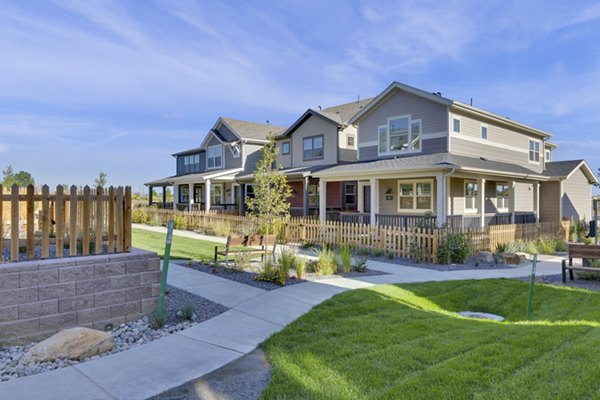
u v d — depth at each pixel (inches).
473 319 240.2
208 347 187.3
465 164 565.9
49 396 139.3
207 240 655.1
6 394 140.3
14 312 191.9
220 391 143.6
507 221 751.1
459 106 656.4
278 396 134.2
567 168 909.2
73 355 175.0
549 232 695.1
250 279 336.8
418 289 319.3
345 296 280.8
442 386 137.6
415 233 480.7
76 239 230.4
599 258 362.6
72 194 222.1
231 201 1168.8
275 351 177.9
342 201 912.3
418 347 177.3
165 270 223.3
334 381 144.9
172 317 233.6
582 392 131.3
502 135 783.1
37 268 199.0
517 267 441.7
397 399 129.7
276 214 646.5
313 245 588.7
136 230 825.5
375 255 510.0
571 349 169.5
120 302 226.7
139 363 168.6
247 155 1122.0
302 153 975.0
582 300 292.8
